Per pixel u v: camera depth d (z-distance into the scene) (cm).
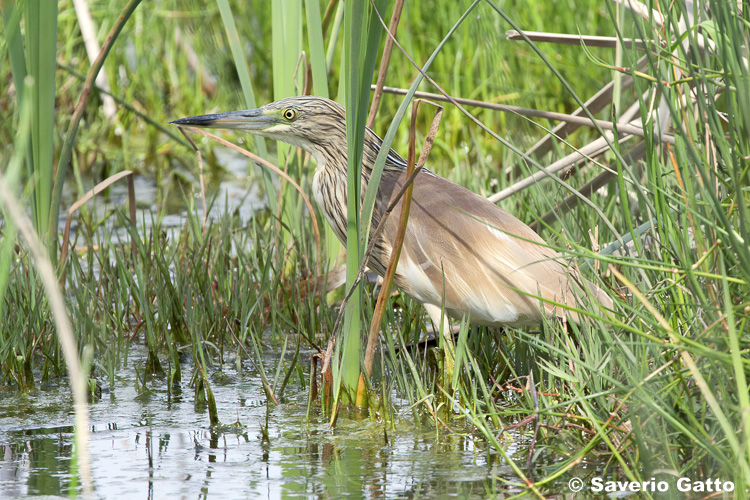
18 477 541
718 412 434
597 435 521
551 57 1505
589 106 900
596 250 657
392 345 674
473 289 685
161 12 1667
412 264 710
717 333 509
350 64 598
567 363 618
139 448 593
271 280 927
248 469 554
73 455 580
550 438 580
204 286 859
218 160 1549
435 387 685
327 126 771
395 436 612
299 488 523
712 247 516
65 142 745
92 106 1591
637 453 517
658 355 527
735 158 495
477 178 1123
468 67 1488
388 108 1542
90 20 1320
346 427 632
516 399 666
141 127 1688
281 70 955
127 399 700
